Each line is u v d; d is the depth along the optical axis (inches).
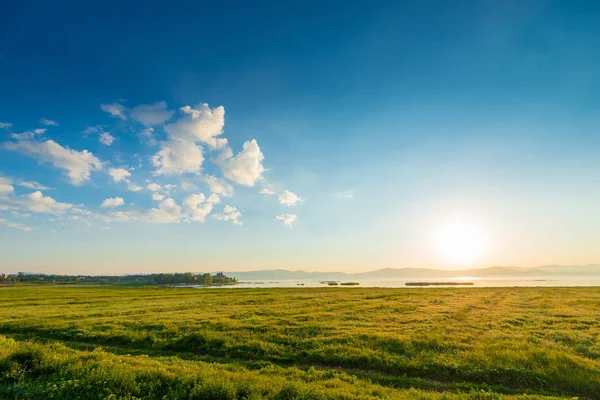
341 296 2160.4
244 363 717.3
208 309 1514.5
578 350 735.1
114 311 1446.9
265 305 1648.6
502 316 1187.3
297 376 610.2
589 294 2079.2
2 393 490.3
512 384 574.6
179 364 679.7
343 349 754.8
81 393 496.7
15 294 2783.0
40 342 906.1
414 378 615.5
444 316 1186.6
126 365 611.8
